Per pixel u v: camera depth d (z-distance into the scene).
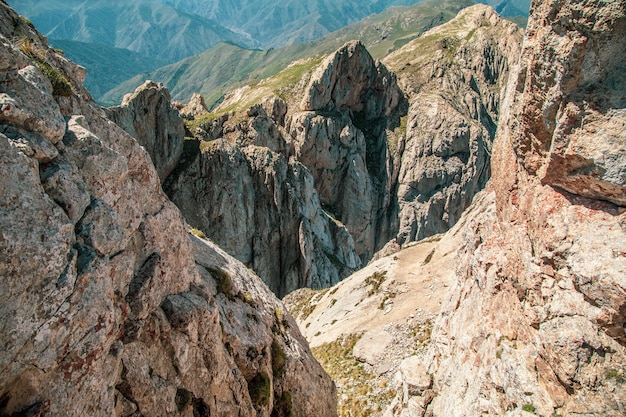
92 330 11.44
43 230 10.37
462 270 28.70
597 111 13.25
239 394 19.97
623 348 13.26
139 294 14.94
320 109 157.75
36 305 9.98
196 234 30.36
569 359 14.40
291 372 25.92
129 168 16.55
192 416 16.73
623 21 12.27
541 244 16.22
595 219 14.25
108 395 12.29
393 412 30.08
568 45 13.47
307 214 119.94
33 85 11.82
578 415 14.26
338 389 42.72
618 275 12.95
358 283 64.69
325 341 54.03
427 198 162.12
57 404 10.52
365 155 161.00
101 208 12.80
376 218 163.88
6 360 9.46
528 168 17.45
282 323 29.58
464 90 195.00
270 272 115.88
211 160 112.38
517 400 16.80
